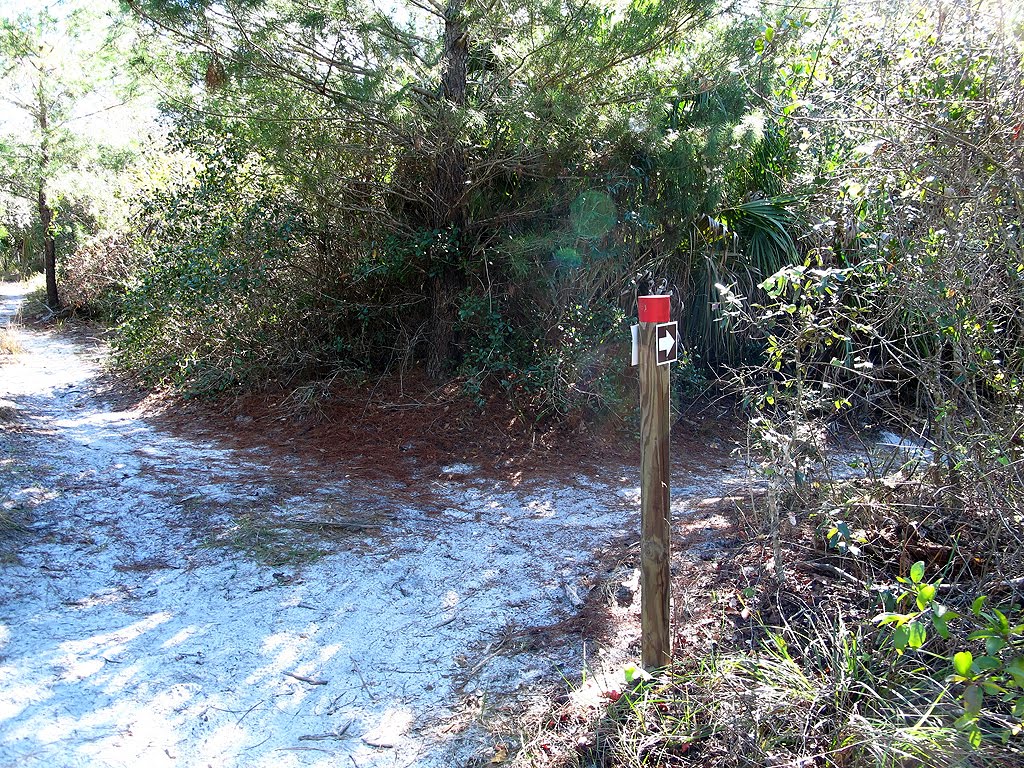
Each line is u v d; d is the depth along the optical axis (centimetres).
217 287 735
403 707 307
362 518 483
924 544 362
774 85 646
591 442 629
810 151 633
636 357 290
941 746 243
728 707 278
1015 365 364
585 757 273
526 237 634
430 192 673
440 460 594
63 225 1478
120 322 941
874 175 394
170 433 668
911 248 362
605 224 629
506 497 532
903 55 418
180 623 362
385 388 703
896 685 281
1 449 582
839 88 463
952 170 345
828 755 258
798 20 647
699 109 653
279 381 730
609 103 611
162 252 806
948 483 366
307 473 563
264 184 739
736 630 333
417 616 372
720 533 443
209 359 775
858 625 315
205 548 436
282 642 349
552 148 609
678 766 265
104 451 602
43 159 1327
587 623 363
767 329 481
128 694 307
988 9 398
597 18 596
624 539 458
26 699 299
